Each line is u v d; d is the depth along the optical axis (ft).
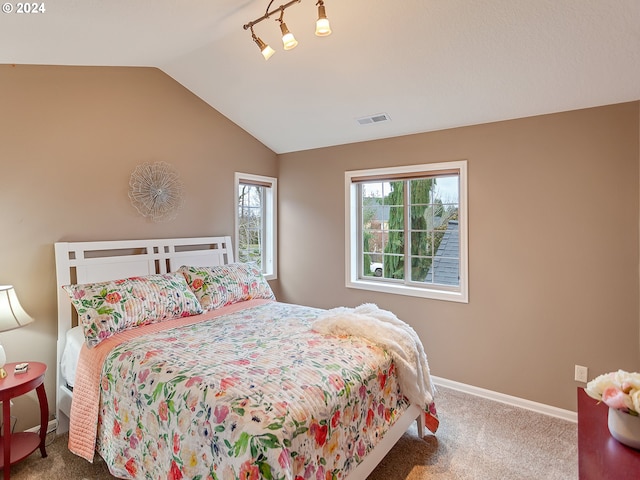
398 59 8.11
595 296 8.21
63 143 8.46
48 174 8.23
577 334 8.44
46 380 8.18
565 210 8.50
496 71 7.79
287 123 11.80
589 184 8.20
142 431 5.55
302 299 13.56
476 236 9.71
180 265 10.64
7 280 7.66
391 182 11.75
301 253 13.52
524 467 6.82
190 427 4.82
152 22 6.74
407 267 11.39
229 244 12.08
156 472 5.28
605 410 4.67
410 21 7.07
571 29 6.46
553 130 8.59
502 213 9.32
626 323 7.89
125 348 6.57
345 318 7.47
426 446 7.49
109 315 7.33
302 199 13.42
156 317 8.04
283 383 5.11
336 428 5.09
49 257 8.25
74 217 8.66
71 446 6.76
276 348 6.49
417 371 7.09
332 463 4.97
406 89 9.00
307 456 4.50
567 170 8.45
